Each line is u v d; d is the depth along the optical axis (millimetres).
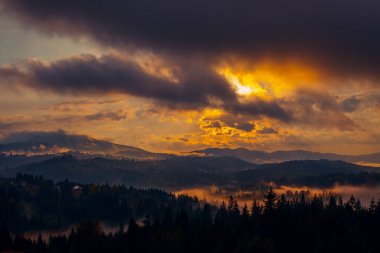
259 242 168375
